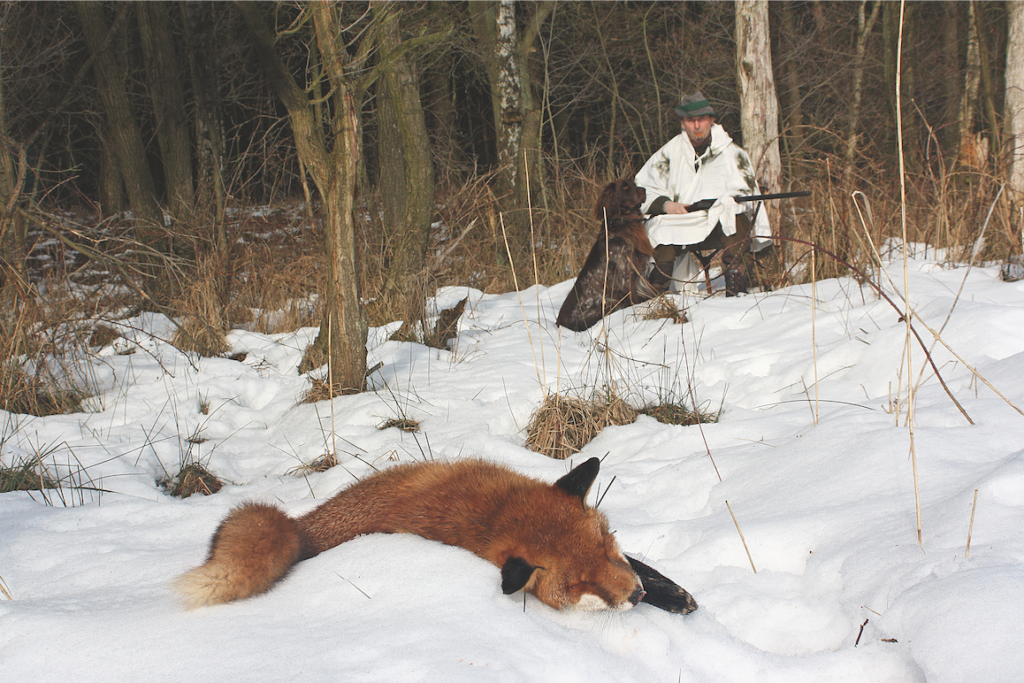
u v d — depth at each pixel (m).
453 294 8.87
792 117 16.11
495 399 5.32
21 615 2.28
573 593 2.28
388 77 7.18
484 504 2.61
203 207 10.34
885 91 16.81
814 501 2.97
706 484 3.52
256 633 2.13
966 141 8.72
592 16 16.78
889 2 14.97
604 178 11.29
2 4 10.04
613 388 5.02
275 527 2.52
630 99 19.06
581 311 7.34
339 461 4.51
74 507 3.73
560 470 3.99
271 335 8.27
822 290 6.52
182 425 5.43
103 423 5.43
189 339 7.54
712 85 17.22
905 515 2.65
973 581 2.07
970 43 12.86
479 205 9.75
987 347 4.32
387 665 1.89
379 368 6.05
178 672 1.92
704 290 7.85
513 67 11.07
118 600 2.52
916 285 5.89
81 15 11.18
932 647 1.96
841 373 4.79
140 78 16.98
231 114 19.19
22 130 12.81
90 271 8.59
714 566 2.78
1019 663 1.81
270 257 9.80
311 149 5.35
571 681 1.94
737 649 2.16
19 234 6.47
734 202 7.19
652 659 2.14
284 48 15.88
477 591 2.31
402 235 7.58
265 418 5.73
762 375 5.23
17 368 5.77
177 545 3.23
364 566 2.50
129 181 11.58
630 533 3.07
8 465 4.35
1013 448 3.04
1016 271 6.11
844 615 2.33
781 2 17.03
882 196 8.18
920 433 3.24
